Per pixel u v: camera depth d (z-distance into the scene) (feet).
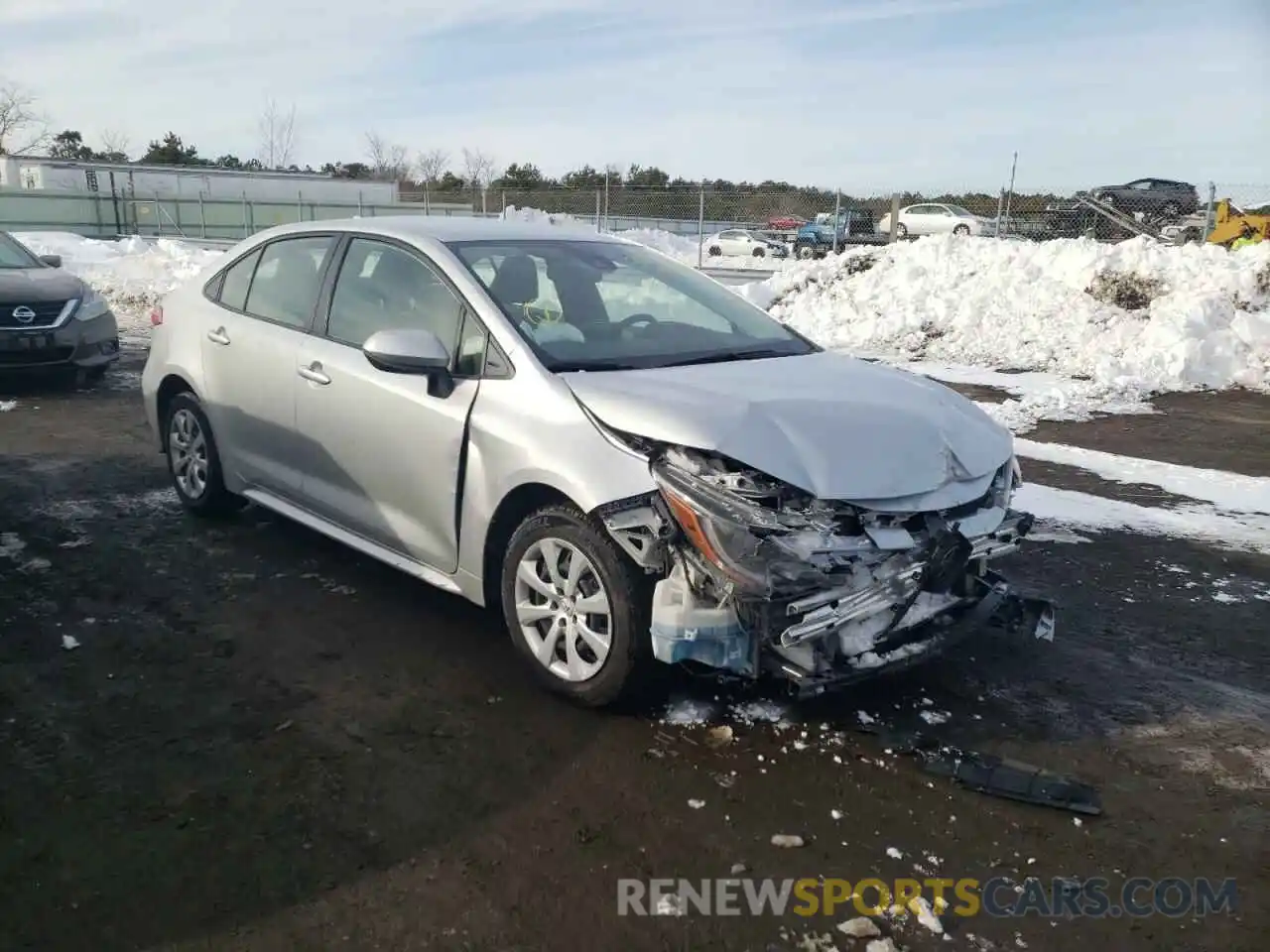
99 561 16.62
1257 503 22.66
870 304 51.39
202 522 18.79
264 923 8.48
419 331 13.07
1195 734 12.17
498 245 15.08
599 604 11.58
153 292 57.57
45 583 15.65
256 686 12.57
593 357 13.19
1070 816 10.39
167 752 11.03
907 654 11.41
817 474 10.86
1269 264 45.39
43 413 28.04
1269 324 41.09
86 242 88.28
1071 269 49.32
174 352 18.57
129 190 123.24
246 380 16.72
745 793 10.55
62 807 9.97
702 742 11.50
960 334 46.85
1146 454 27.63
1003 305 48.06
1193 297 44.21
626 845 9.66
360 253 15.56
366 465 14.47
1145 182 77.15
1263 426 31.63
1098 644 14.78
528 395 12.43
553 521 12.01
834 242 69.36
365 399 14.32
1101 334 44.32
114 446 24.48
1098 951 8.51
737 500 10.61
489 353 13.15
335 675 12.90
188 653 13.43
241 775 10.62
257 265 17.51
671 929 8.57
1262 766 11.50
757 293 57.52
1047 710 12.62
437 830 9.80
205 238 113.50
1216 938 8.70
